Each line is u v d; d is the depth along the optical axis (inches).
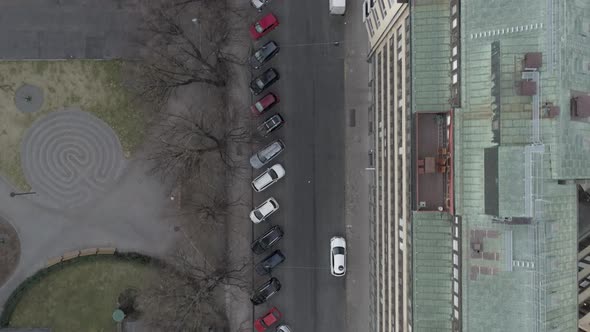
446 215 1535.4
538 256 1354.6
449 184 1491.1
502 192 1347.2
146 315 2316.7
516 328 1381.6
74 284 2342.5
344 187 2342.5
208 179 2324.1
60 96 2325.3
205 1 2310.5
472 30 1425.9
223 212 2324.1
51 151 2337.6
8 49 2331.4
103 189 2347.4
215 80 2279.8
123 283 2341.3
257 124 2329.0
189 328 2267.5
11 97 2329.0
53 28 2325.3
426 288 1537.9
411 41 1529.3
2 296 2353.6
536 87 1348.4
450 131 1461.6
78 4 2319.1
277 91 2331.4
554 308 1368.1
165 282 2299.5
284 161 2340.1
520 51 1363.2
